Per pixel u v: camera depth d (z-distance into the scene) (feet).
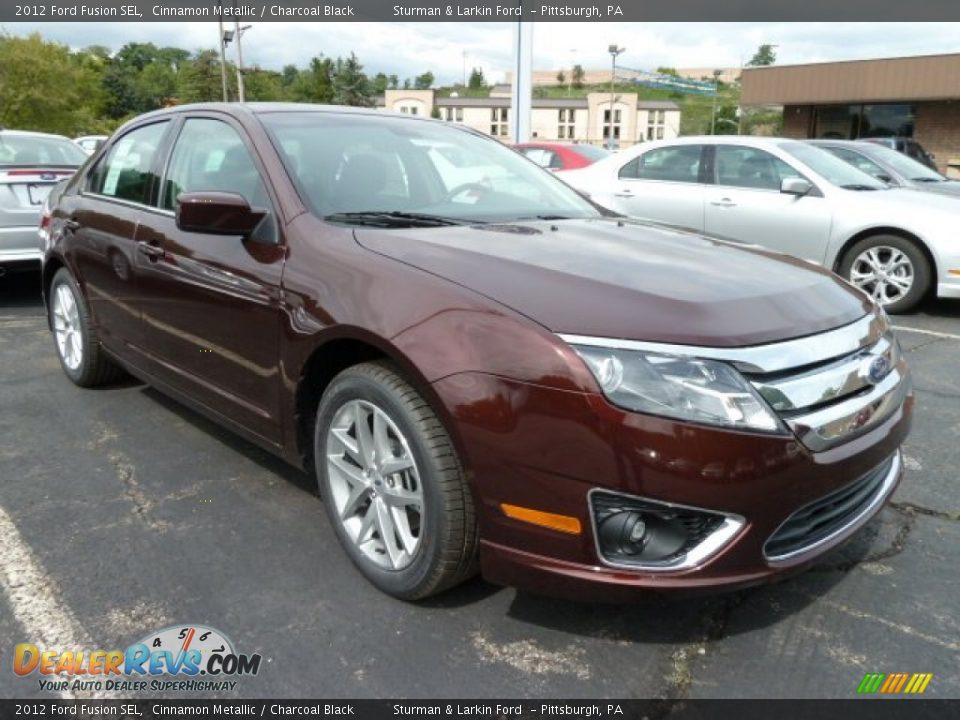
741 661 7.45
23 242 21.24
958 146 84.33
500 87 427.74
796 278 8.27
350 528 8.62
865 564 9.12
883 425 7.72
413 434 7.46
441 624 7.89
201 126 11.46
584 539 6.75
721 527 6.70
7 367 16.28
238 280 9.48
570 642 7.68
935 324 21.30
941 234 21.22
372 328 7.67
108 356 13.76
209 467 11.41
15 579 8.56
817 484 6.91
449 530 7.42
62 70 178.81
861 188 23.48
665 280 7.60
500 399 6.84
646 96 436.35
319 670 7.25
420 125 12.14
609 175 27.30
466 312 7.22
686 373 6.55
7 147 23.18
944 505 10.59
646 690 7.07
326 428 8.63
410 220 9.64
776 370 6.78
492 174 11.71
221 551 9.16
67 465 11.44
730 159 24.86
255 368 9.48
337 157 10.31
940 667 7.39
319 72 306.14
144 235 11.53
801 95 90.74
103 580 8.57
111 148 13.87
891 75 83.87
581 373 6.59
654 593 6.73
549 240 8.96
